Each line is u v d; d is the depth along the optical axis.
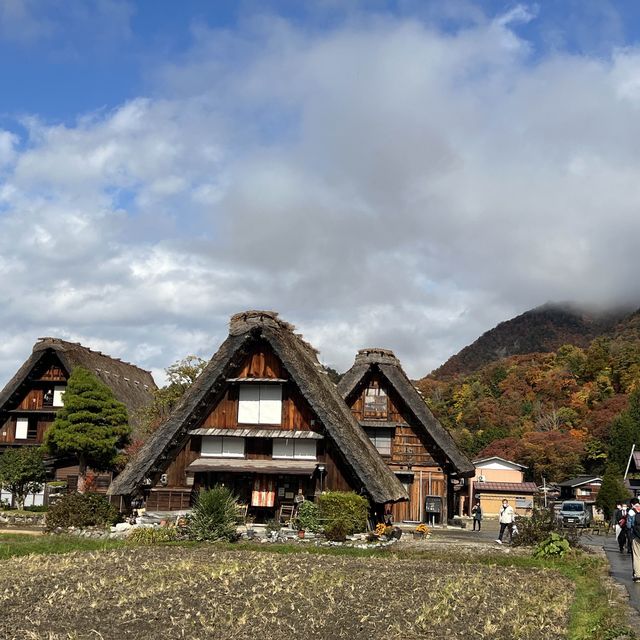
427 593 16.06
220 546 24.56
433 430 41.50
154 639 11.48
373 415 42.47
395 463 41.72
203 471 30.62
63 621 12.74
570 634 12.05
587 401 100.69
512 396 108.81
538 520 27.48
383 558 22.97
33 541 24.75
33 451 39.72
